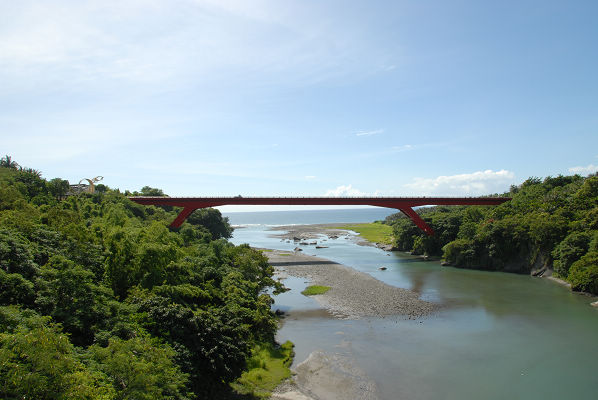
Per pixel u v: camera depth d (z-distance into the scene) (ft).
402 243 311.27
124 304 74.28
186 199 248.93
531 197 276.00
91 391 44.11
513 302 148.25
